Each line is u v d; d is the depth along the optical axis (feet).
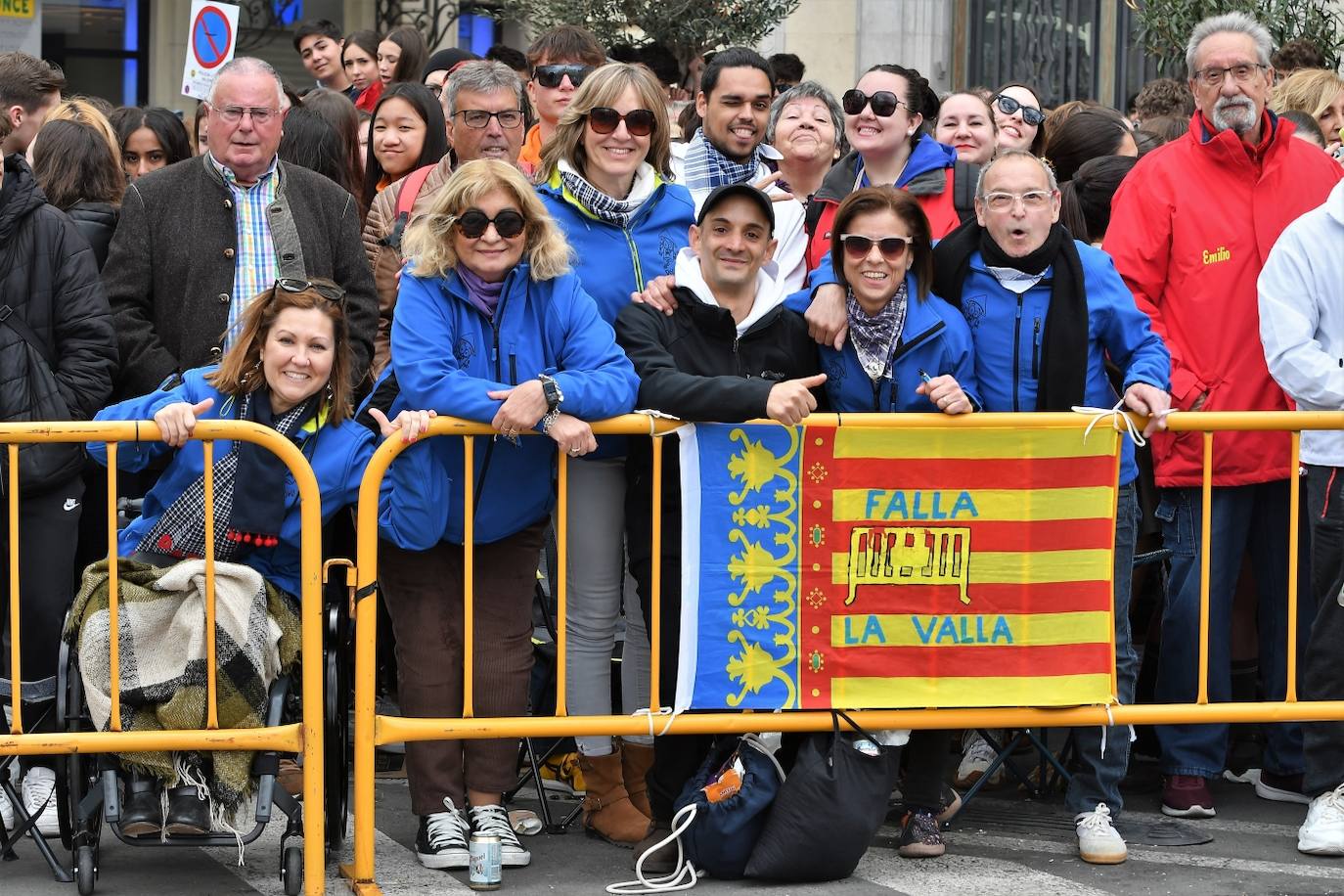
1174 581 17.79
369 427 16.38
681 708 15.35
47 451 16.14
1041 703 15.71
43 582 16.40
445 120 22.68
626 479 16.33
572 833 17.07
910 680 15.57
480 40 49.55
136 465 15.53
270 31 50.42
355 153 23.79
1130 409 15.76
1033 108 23.27
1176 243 18.07
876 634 15.53
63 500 16.51
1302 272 16.81
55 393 16.49
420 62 30.04
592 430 15.12
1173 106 26.91
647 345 15.65
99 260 18.51
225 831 14.69
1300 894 15.42
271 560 15.37
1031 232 15.93
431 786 15.94
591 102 16.66
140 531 15.66
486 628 15.88
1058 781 18.72
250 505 14.94
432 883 15.42
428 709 15.72
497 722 15.25
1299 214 17.90
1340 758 16.63
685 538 15.31
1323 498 16.76
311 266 18.08
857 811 15.29
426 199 20.06
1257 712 16.07
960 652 15.64
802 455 15.39
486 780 15.90
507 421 14.80
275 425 15.24
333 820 15.37
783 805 15.33
